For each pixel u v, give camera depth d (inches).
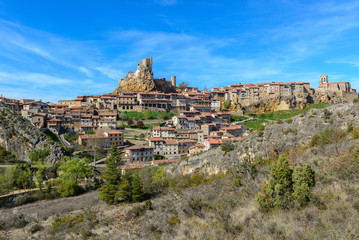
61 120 5467.5
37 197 2615.7
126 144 5083.7
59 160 3841.0
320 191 878.4
